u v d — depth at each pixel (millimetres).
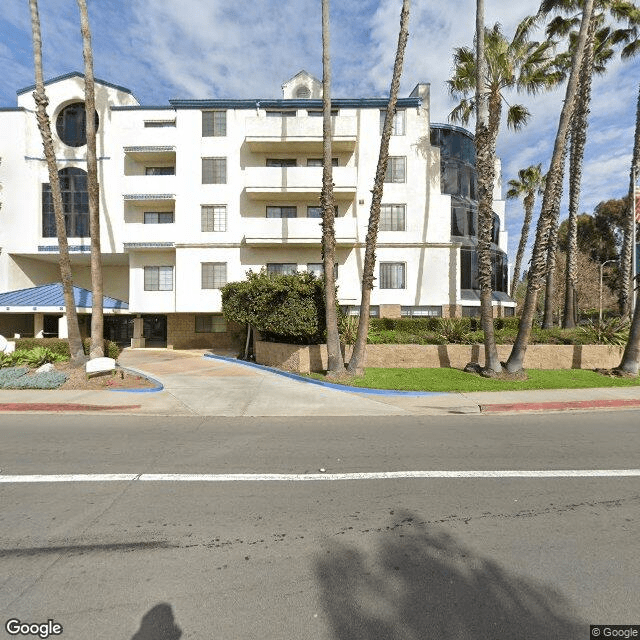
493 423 7289
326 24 11000
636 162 17703
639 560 3025
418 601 2557
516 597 2598
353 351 11703
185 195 20781
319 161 21156
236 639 2230
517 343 11461
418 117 20984
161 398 9164
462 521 3615
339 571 2861
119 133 21844
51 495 4121
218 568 2885
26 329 24281
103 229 22078
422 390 9992
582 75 18234
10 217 22125
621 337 13375
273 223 19719
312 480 4555
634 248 14234
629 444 5980
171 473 4742
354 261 20703
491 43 14289
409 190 20906
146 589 2652
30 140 22375
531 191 26859
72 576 2791
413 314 21000
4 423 7160
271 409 8281
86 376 10578
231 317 15117
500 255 25875
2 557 3016
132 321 25500
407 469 4918
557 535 3381
